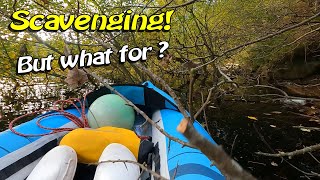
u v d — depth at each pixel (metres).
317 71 1.92
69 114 0.77
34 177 0.47
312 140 1.04
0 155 0.53
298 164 0.88
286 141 1.05
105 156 0.52
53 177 0.47
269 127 1.18
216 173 0.46
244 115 1.32
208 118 1.30
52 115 0.76
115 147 0.55
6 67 1.32
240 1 1.38
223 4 1.40
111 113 0.73
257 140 1.07
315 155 0.92
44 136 0.65
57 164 0.48
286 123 1.20
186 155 0.51
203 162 0.48
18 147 0.57
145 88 0.87
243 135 1.12
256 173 0.85
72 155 0.52
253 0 1.37
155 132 0.74
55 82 1.60
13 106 1.48
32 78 1.55
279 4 1.26
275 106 1.43
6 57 1.29
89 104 0.87
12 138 0.59
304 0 1.21
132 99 0.89
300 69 1.91
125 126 0.75
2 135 0.59
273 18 1.33
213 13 1.35
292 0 1.26
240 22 1.38
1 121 1.29
